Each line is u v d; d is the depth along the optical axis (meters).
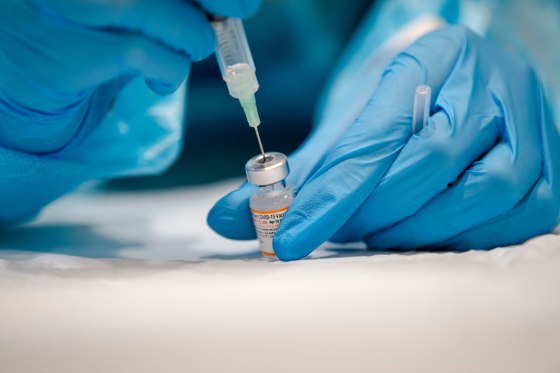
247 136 2.01
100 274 0.73
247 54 0.84
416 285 0.67
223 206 0.93
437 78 0.95
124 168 1.27
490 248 0.85
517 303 0.63
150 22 0.75
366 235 0.91
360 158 0.85
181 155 1.88
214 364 0.57
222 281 0.70
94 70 0.78
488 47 1.04
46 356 0.59
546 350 0.57
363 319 0.61
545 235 0.84
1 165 0.91
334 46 2.15
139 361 0.58
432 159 0.83
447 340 0.58
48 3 0.74
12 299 0.67
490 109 0.91
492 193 0.82
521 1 1.61
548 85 1.47
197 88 2.06
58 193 1.07
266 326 0.61
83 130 1.03
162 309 0.65
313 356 0.57
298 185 1.01
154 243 1.03
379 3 2.03
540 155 0.90
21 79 0.82
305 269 0.72
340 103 1.30
